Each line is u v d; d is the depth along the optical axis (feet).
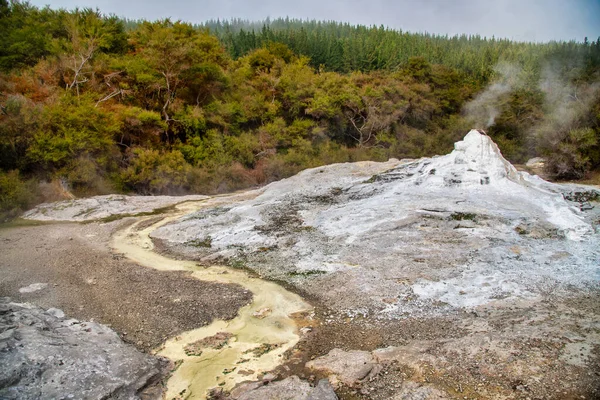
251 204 60.29
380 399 20.42
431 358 23.03
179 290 34.58
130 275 37.91
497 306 29.35
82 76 94.94
